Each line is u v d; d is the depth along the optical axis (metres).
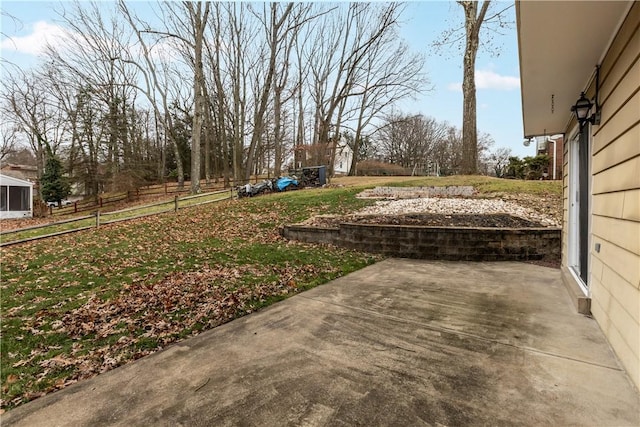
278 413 1.91
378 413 1.89
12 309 3.58
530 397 2.00
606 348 2.59
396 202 9.53
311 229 7.38
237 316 3.44
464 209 7.83
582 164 3.86
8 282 4.56
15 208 19.62
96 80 23.44
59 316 3.39
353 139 36.56
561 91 3.76
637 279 2.10
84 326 3.16
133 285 4.35
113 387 2.22
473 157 14.00
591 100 3.31
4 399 2.12
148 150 32.62
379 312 3.47
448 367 2.36
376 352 2.61
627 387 2.09
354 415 1.88
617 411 1.87
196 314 3.46
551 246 5.82
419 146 41.25
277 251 6.41
